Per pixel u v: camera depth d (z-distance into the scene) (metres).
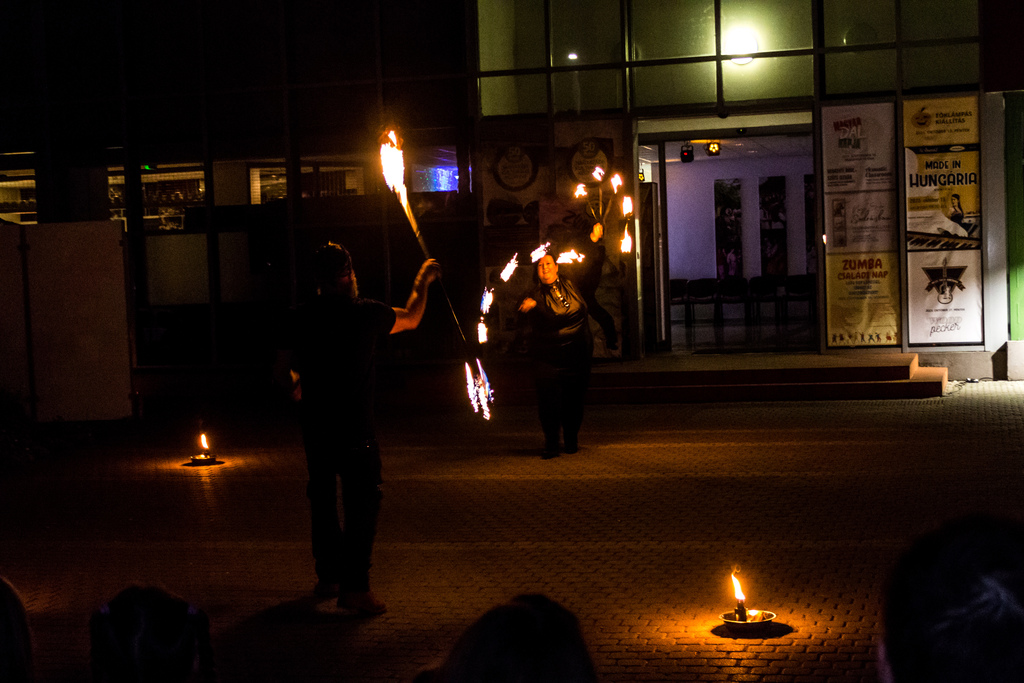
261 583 6.52
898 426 11.16
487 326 15.62
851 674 4.67
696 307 25.92
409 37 15.82
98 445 12.66
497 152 15.59
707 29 15.23
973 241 14.52
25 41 16.84
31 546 7.68
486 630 1.48
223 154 16.42
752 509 7.86
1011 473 8.65
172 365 16.61
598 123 15.44
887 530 7.11
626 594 5.97
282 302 16.30
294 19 16.14
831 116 14.87
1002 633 1.24
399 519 8.05
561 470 9.70
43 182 16.88
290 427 13.46
